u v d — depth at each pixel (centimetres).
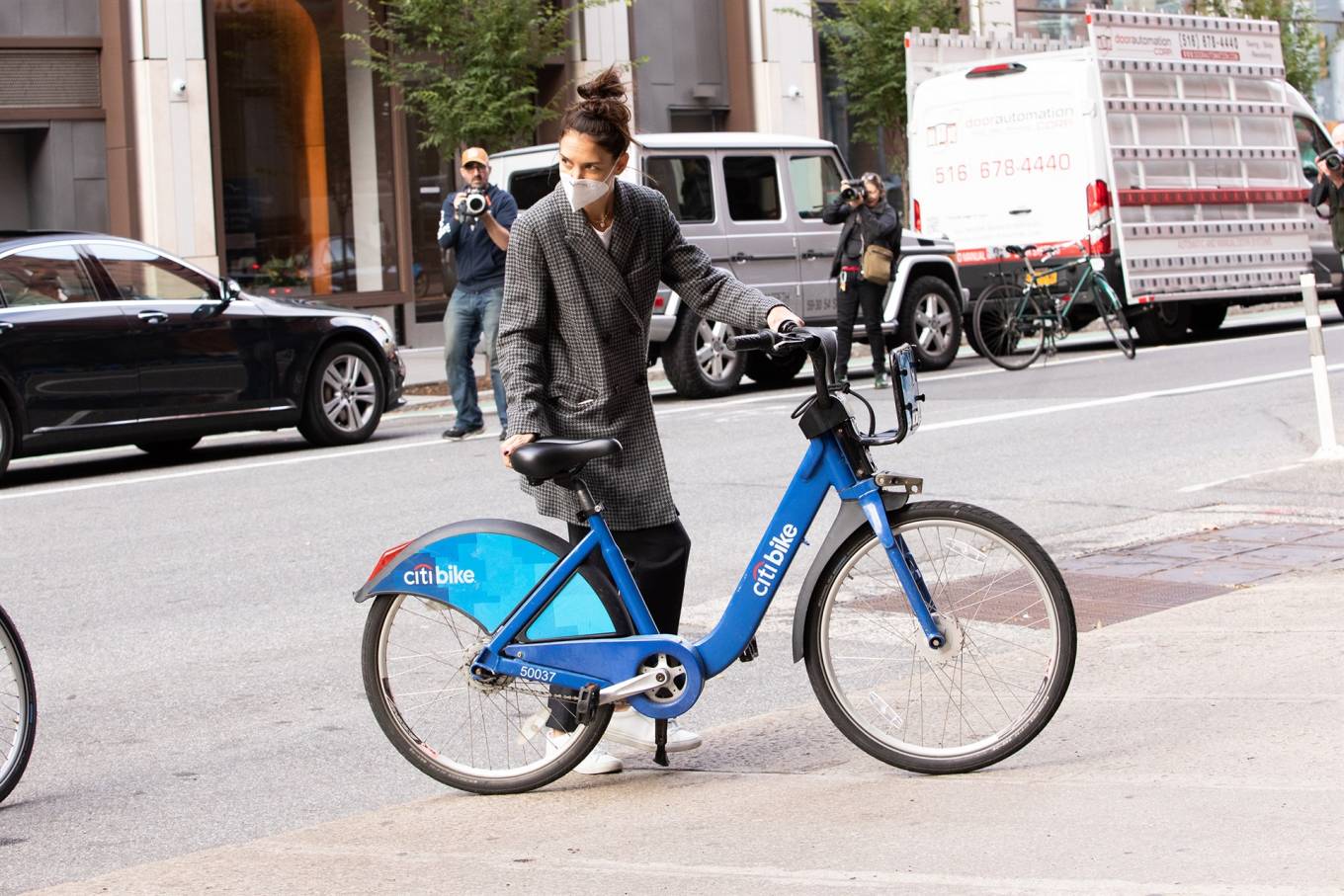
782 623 1073
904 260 2620
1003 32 4097
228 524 1520
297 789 779
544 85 3506
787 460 1733
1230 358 2598
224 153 3203
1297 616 955
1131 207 2812
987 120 2884
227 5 3200
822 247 2577
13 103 2994
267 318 2056
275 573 1292
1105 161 2783
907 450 1753
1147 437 1786
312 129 3300
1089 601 1058
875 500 710
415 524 1481
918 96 2967
